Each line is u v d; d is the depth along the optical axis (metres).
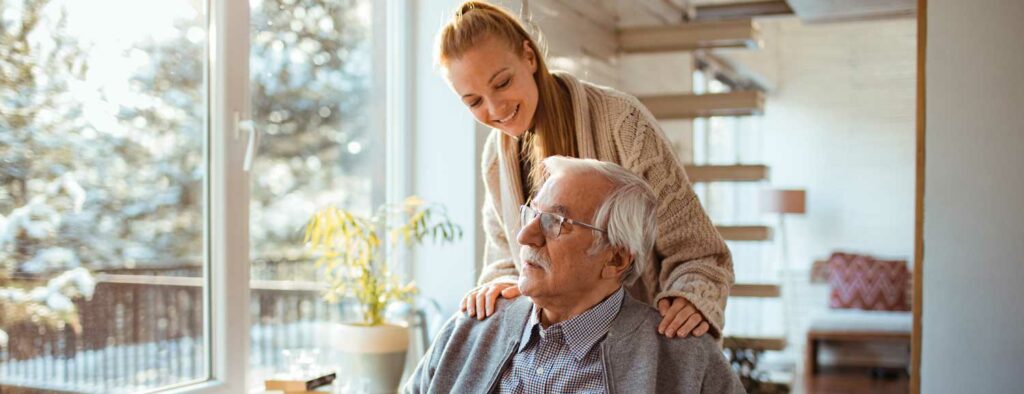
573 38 4.59
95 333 2.48
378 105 3.56
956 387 3.68
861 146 9.10
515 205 2.28
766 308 9.07
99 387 2.50
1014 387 3.61
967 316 3.67
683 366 1.93
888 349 8.44
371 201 3.53
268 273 3.10
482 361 2.07
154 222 2.65
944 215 3.71
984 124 3.66
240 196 2.88
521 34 2.09
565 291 1.92
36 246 2.33
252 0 3.00
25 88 2.30
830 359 8.62
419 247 3.62
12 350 2.28
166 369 2.69
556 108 2.17
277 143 3.12
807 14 6.09
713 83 8.41
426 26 3.62
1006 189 3.63
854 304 8.56
